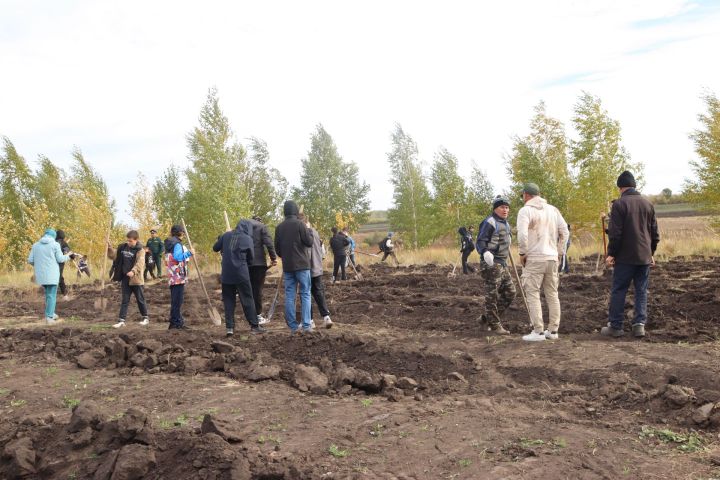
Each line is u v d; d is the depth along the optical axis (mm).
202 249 33031
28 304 16766
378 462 4590
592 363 6910
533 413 5586
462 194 40188
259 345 9109
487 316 9273
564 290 13125
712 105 23047
